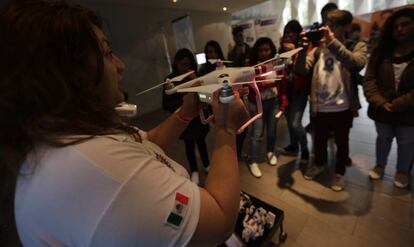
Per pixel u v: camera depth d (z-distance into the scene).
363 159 2.14
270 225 1.30
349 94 1.63
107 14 4.21
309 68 1.76
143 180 0.34
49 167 0.32
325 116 1.72
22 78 0.32
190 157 2.11
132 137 0.45
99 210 0.31
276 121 2.16
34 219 0.32
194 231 0.35
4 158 0.34
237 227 1.29
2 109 0.32
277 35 4.62
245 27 4.81
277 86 1.99
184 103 0.66
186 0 4.47
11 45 0.31
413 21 1.43
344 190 1.79
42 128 0.33
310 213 1.61
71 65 0.35
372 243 1.35
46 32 0.32
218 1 4.75
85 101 0.38
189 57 1.93
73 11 0.37
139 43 4.70
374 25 3.54
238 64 2.61
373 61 1.67
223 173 0.42
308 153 2.23
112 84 0.45
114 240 0.31
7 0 0.36
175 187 0.36
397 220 1.47
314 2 4.91
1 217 0.45
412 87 1.47
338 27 1.55
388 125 1.69
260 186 1.96
